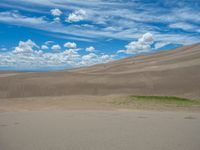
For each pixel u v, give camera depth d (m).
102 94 36.75
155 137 9.62
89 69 77.81
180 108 20.22
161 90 37.03
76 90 39.00
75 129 11.09
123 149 8.05
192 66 50.94
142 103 22.20
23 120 13.49
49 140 9.16
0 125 12.02
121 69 65.06
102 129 11.12
